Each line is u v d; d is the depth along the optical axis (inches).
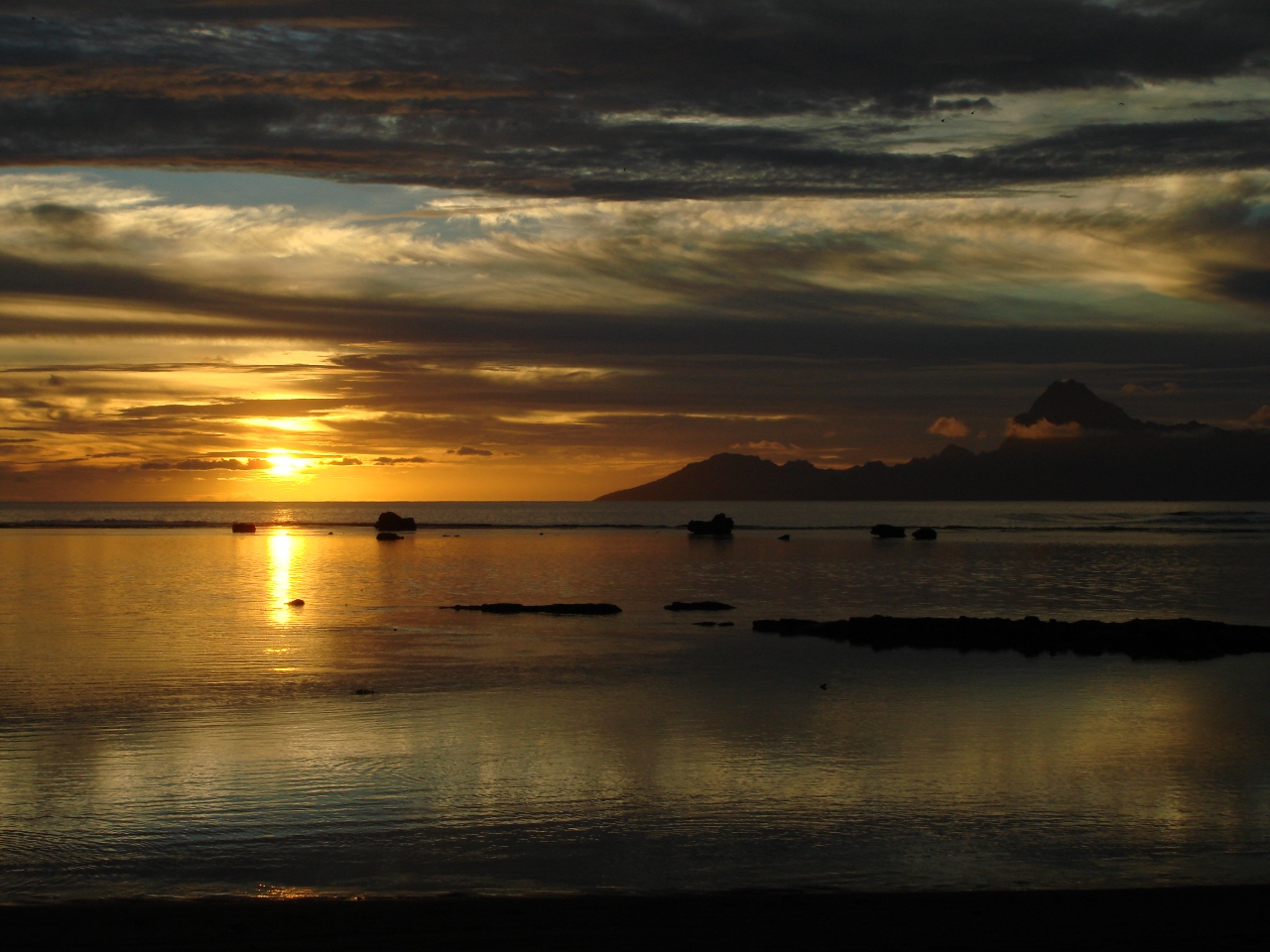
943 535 5359.3
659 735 868.0
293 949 439.5
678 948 442.0
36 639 1434.5
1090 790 713.0
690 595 2126.0
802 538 4950.8
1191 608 1875.0
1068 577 2593.5
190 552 3639.3
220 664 1218.6
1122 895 509.4
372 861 575.8
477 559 3326.8
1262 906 494.0
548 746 829.8
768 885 544.1
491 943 446.3
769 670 1185.4
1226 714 952.9
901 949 441.7
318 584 2378.2
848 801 687.1
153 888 534.9
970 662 1237.1
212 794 693.9
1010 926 468.8
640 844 605.0
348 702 997.8
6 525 6515.8
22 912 484.7
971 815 659.4
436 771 754.8
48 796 687.1
